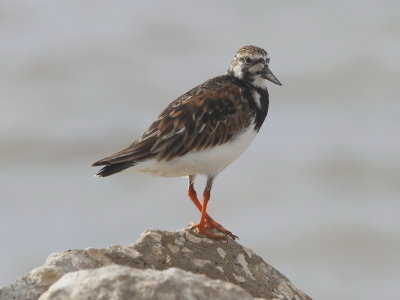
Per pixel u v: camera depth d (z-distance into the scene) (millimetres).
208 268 8195
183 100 9359
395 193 20203
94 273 6164
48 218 19484
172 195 20172
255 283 8297
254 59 9656
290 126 23281
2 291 7055
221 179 20578
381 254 18047
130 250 7984
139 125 24078
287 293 8328
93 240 18375
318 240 18500
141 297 5953
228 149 9375
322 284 17016
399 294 16531
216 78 9750
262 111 9773
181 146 9070
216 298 6066
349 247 18266
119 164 8906
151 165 9062
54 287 6137
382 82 25984
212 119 9219
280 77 26438
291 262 17828
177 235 8438
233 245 8562
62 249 18125
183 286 6047
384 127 23016
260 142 22375
